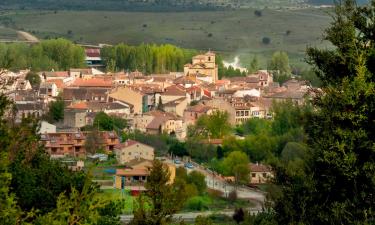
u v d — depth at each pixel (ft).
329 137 129.80
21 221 122.01
